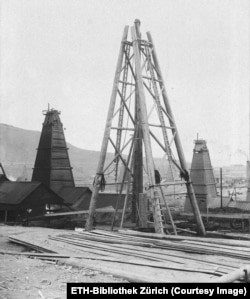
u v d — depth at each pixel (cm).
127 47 1602
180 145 1576
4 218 2680
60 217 2377
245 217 2238
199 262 741
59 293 539
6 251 948
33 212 2711
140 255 829
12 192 2739
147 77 1537
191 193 1544
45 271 681
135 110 1605
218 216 2355
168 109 1586
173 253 851
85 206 3036
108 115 1536
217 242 939
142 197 1509
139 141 1631
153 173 1370
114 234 1141
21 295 520
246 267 596
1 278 607
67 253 893
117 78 1558
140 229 1458
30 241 1095
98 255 856
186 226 2025
